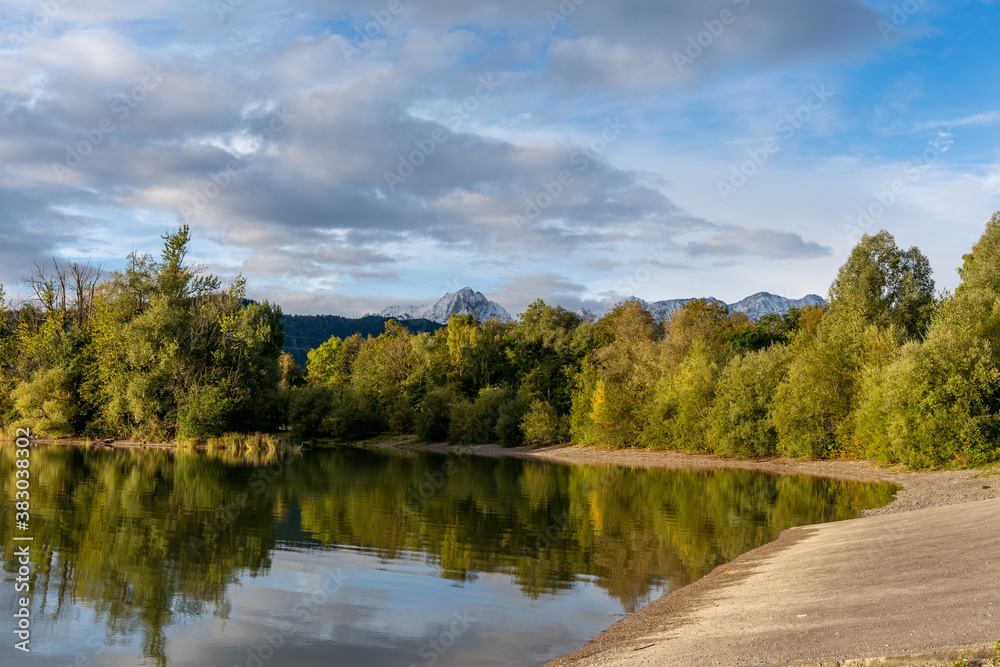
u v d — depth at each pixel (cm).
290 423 8375
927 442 3919
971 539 1634
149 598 1598
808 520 2623
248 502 3108
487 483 4156
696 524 2606
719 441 5875
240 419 6638
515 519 2752
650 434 6694
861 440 4712
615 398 6912
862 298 5778
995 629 901
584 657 1144
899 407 4062
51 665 1178
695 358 6294
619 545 2212
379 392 9494
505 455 7069
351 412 8456
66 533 2325
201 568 1883
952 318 4169
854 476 4309
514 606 1520
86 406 6456
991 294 4450
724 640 1080
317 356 13325
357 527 2542
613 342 8300
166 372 6028
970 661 788
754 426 5675
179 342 6156
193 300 6512
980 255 5516
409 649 1250
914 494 3067
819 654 912
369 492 3584
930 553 1555
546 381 8450
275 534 2377
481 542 2270
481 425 8088
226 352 6444
